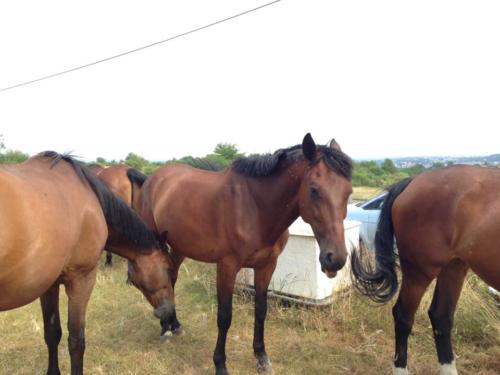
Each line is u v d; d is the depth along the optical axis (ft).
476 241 8.04
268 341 12.15
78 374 8.11
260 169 9.38
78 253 7.53
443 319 9.47
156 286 10.21
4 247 5.67
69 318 7.97
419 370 10.46
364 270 10.18
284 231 9.84
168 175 12.46
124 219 9.25
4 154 62.90
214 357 10.06
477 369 10.40
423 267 9.01
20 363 10.93
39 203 6.31
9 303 6.39
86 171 8.39
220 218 9.82
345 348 11.66
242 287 14.99
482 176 8.34
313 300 13.37
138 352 11.50
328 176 8.07
